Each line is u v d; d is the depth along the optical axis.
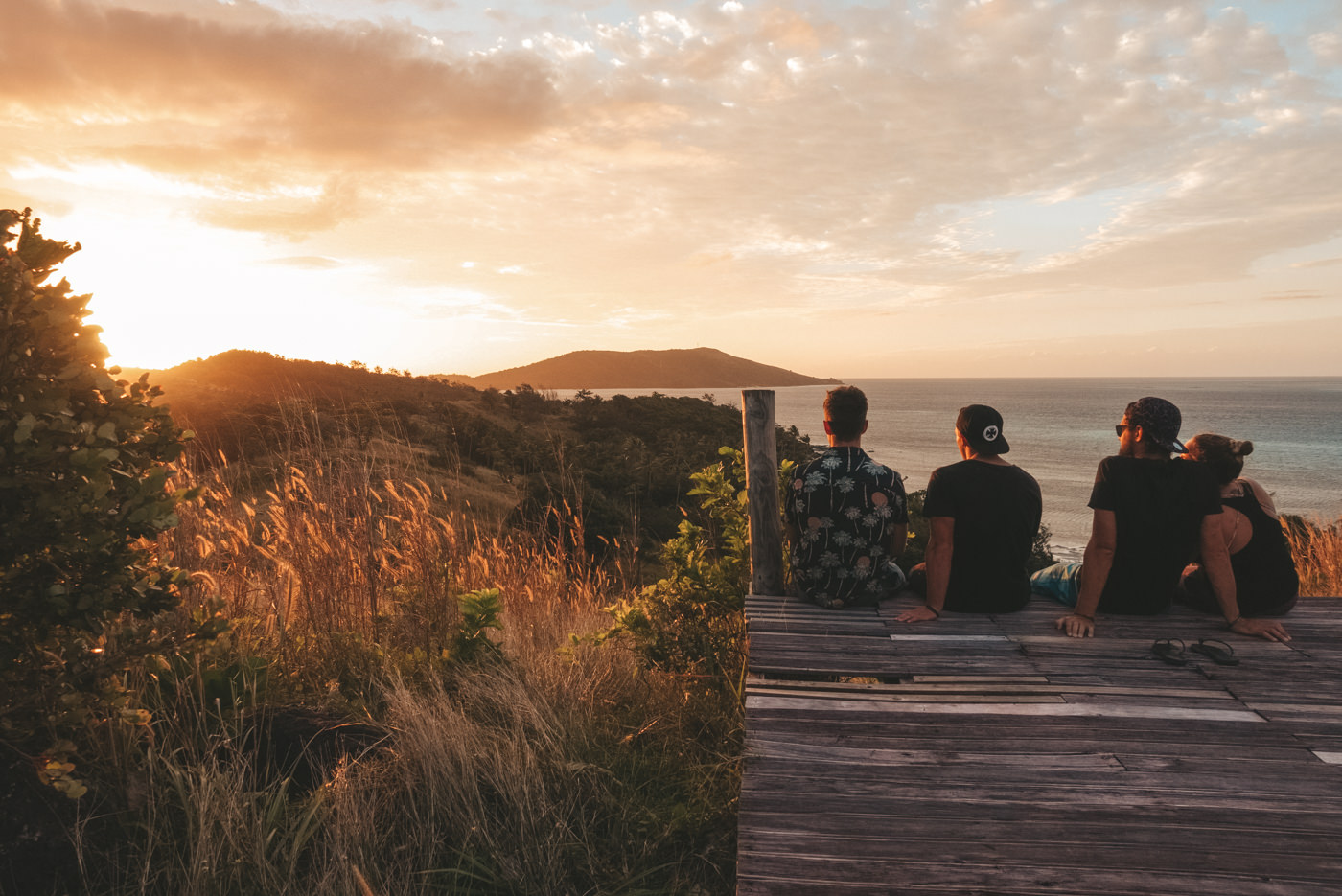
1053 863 1.76
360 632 3.87
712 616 4.18
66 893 2.12
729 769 2.94
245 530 3.89
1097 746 2.30
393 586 4.25
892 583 3.82
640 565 5.50
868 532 3.56
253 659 3.04
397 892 2.21
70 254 2.43
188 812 2.29
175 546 3.62
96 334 2.21
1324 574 6.80
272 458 4.21
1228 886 1.68
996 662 2.97
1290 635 3.26
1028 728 2.41
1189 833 1.88
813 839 1.86
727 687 3.72
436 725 2.84
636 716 3.56
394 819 2.54
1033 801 2.01
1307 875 1.72
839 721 2.46
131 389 2.29
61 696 2.23
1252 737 2.36
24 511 2.07
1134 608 3.49
